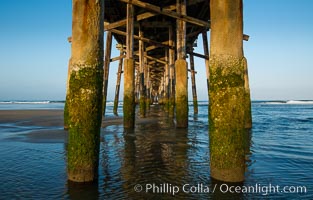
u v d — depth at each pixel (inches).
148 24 695.1
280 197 153.5
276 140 375.2
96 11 165.0
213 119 167.0
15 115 857.5
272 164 229.0
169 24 697.6
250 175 195.2
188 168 209.6
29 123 584.7
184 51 449.7
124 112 442.9
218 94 161.6
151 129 449.7
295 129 522.3
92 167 169.6
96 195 153.4
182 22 453.1
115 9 621.0
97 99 167.0
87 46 162.6
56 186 165.6
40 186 166.1
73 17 166.6
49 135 385.1
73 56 165.5
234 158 162.2
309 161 240.5
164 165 219.1
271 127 562.3
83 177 168.1
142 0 590.2
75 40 164.7
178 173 196.4
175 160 236.2
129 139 348.5
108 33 679.7
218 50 160.7
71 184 167.8
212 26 164.4
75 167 168.6
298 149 303.7
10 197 149.7
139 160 235.3
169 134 394.0
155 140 341.7
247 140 374.0
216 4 161.2
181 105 441.4
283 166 221.9
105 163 224.4
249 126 491.8
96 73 165.3
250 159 249.3
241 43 162.1
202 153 265.7
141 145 307.1
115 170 203.6
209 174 192.5
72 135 167.5
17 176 186.9
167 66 919.0
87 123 164.9
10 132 427.2
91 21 163.5
